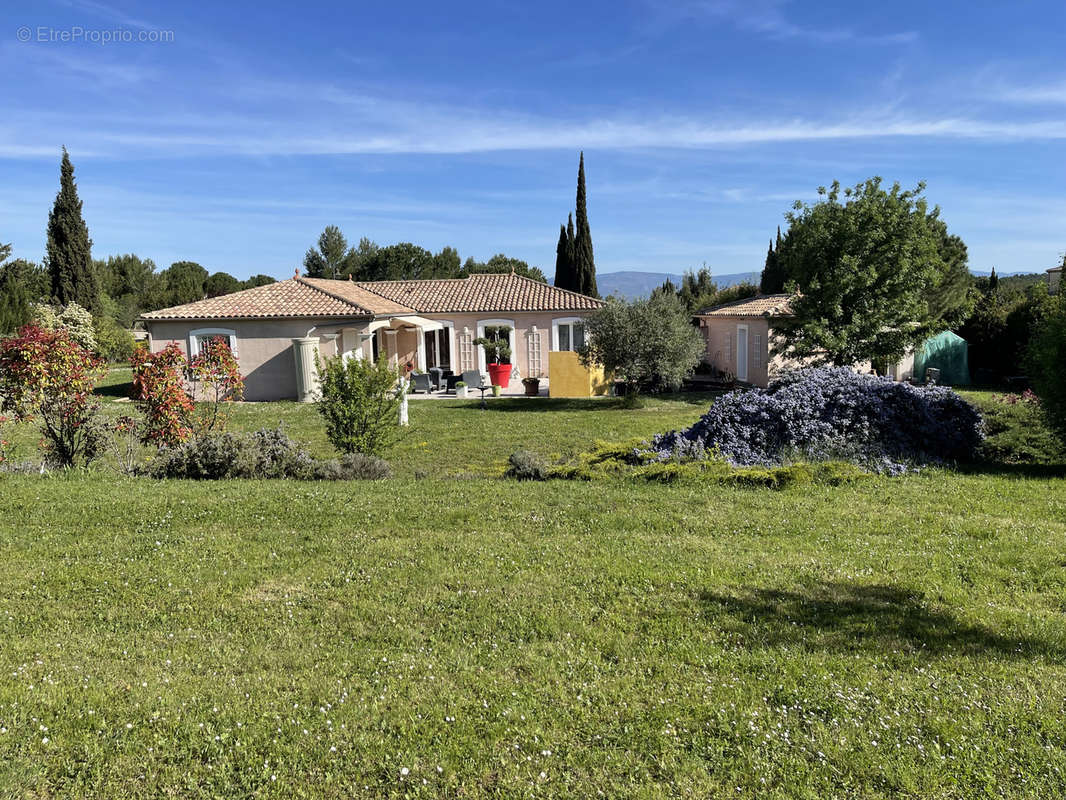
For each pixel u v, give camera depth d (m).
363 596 6.11
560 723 4.18
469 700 4.42
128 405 22.39
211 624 5.58
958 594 5.95
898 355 23.86
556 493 9.78
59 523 8.26
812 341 23.36
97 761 3.80
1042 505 8.77
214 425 14.05
